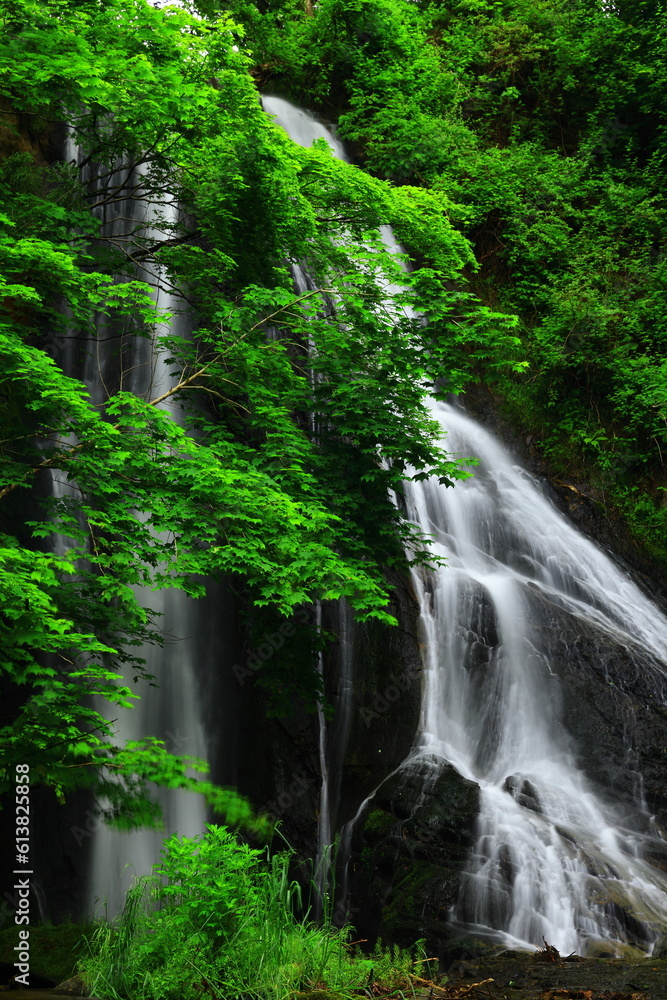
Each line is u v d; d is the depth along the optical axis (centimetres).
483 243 2175
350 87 2292
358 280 1039
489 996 648
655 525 1861
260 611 1068
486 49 2428
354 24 2327
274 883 679
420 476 1041
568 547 1703
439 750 1296
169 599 1305
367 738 1293
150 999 581
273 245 1152
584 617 1500
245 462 887
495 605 1407
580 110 2408
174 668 1276
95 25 946
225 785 1245
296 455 976
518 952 832
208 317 1122
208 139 1099
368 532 1033
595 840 1122
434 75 2283
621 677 1384
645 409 1936
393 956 742
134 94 974
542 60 2428
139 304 995
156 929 628
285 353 1207
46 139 1441
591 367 2006
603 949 926
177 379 1400
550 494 1864
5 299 1063
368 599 861
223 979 586
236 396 1174
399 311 1083
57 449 828
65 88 938
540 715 1320
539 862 1033
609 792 1247
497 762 1292
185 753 1249
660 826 1210
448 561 1533
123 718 1212
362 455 1041
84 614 838
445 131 2164
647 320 2052
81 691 682
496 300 2119
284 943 632
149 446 838
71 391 746
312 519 867
